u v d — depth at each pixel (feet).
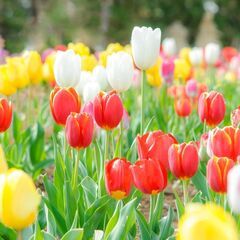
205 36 128.67
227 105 28.76
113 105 14.79
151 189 12.12
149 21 147.02
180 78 32.22
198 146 15.75
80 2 136.98
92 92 19.48
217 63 43.93
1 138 23.29
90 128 14.14
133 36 17.31
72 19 137.49
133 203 12.20
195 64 40.40
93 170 18.26
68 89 15.72
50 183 15.38
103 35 137.80
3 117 15.48
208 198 15.16
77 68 17.71
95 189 15.39
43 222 15.70
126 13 142.10
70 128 14.08
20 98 33.60
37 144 23.85
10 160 21.79
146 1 146.10
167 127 25.72
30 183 9.41
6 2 135.54
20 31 135.44
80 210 14.65
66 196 14.49
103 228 14.61
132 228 14.60
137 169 12.04
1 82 22.52
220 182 11.71
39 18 137.90
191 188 22.68
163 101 28.96
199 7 152.97
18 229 9.65
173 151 12.39
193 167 12.44
